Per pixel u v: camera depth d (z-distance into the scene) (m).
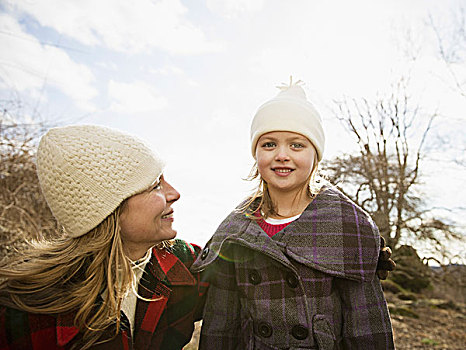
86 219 1.03
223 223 1.52
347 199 1.38
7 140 3.57
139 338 1.21
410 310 7.39
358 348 1.21
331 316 1.24
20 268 1.04
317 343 1.20
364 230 1.27
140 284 1.26
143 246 1.17
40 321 1.00
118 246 1.06
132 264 1.22
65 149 1.01
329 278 1.24
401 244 7.97
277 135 1.30
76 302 1.01
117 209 1.06
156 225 1.12
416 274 9.43
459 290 8.87
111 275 1.06
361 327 1.22
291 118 1.29
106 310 1.05
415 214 7.36
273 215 1.40
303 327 1.22
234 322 1.40
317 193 1.40
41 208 3.72
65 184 1.01
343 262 1.22
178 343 1.32
